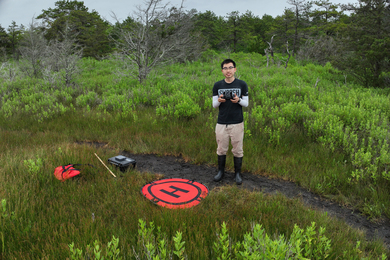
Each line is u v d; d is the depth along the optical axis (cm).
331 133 544
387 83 1399
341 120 639
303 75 1592
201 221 270
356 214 336
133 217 273
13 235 241
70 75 1349
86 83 1398
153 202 323
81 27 3650
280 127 617
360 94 1023
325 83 1424
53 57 1427
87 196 337
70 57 1388
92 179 400
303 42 3509
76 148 526
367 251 255
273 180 435
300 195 380
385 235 290
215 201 333
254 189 396
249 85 1210
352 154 465
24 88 1259
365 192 371
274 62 2650
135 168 467
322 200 371
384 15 1545
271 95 1021
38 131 718
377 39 1463
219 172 430
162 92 1117
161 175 434
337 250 229
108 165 452
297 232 194
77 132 699
